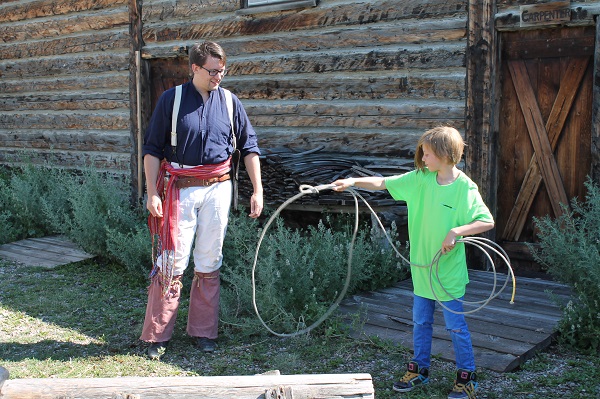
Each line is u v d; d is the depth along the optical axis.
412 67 6.77
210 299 4.54
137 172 9.32
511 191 6.39
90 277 6.66
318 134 7.55
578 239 4.84
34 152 10.95
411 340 4.54
